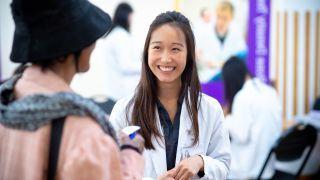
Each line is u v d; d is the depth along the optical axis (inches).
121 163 30.2
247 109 109.4
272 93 113.7
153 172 49.9
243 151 111.6
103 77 145.7
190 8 140.2
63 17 28.4
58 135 27.7
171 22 47.9
